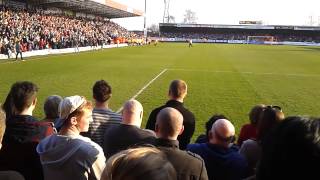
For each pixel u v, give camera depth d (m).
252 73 26.66
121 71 25.72
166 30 115.19
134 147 1.72
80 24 62.56
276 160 1.59
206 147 4.33
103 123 5.80
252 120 5.95
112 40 68.62
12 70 24.50
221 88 19.28
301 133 1.55
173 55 44.50
